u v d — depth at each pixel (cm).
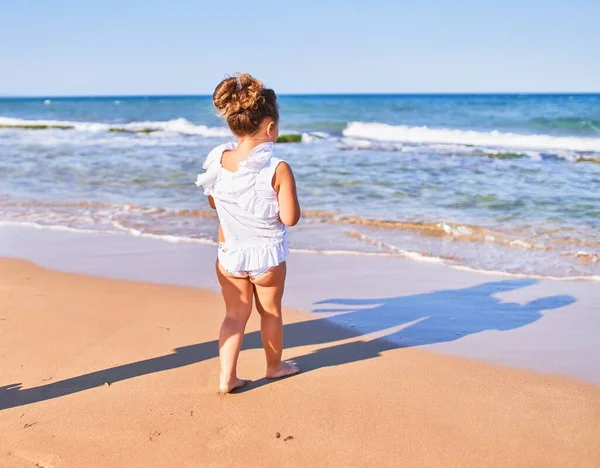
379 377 332
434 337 394
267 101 283
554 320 422
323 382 326
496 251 609
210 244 653
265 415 289
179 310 441
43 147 1659
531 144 1677
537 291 488
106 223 765
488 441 264
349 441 265
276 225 302
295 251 619
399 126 2106
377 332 405
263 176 284
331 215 770
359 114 3142
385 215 760
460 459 251
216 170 296
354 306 457
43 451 258
